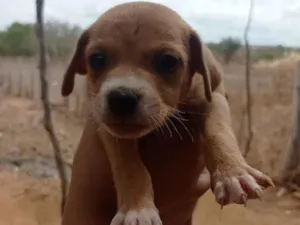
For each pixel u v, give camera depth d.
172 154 0.22
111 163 0.20
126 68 0.19
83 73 0.22
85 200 0.22
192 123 0.22
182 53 0.20
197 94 0.22
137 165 0.20
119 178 0.20
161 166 0.22
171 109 0.20
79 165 0.23
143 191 0.20
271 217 0.59
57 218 0.55
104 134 0.21
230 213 0.58
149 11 0.20
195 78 0.22
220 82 0.23
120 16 0.20
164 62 0.20
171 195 0.22
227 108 0.22
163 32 0.20
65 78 0.22
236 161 0.20
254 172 0.20
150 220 0.19
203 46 0.22
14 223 0.54
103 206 0.22
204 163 0.22
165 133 0.21
